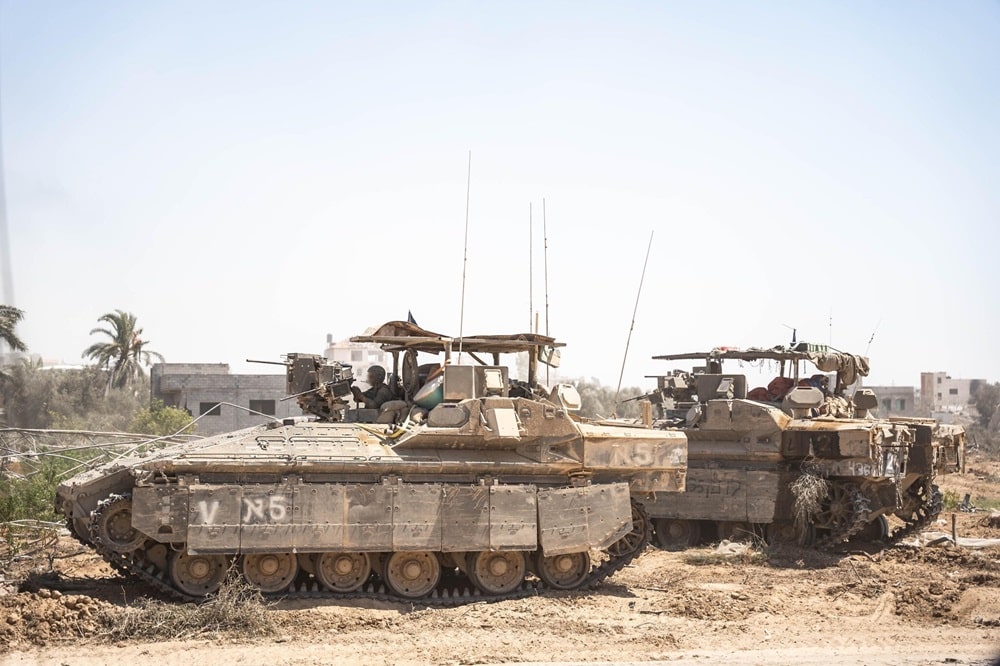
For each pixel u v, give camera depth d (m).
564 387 19.11
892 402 88.94
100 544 15.70
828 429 24.08
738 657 14.35
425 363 19.30
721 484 24.98
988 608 17.83
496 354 19.88
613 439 18.22
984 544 26.17
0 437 34.38
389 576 16.83
